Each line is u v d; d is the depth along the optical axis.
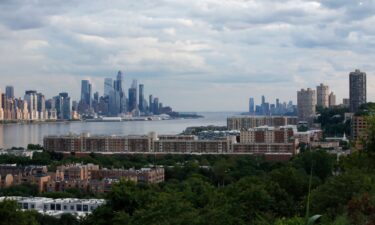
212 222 70.94
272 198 89.44
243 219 77.94
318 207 77.19
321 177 195.00
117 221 83.31
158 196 90.19
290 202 96.06
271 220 73.50
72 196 185.88
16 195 188.50
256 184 102.50
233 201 83.25
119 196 92.00
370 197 45.19
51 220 130.00
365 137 80.19
